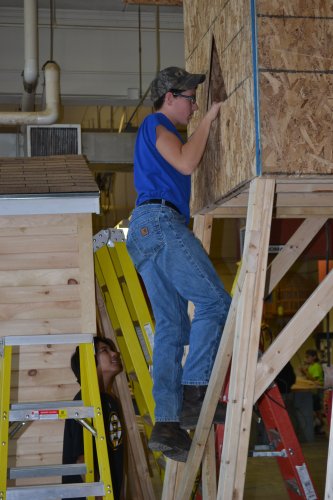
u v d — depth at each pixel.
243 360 3.76
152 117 4.28
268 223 3.72
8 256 4.93
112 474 5.29
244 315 3.74
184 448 4.21
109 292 6.82
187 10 5.34
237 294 3.84
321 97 3.69
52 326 4.90
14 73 10.84
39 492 4.46
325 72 3.70
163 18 11.27
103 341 5.66
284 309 14.61
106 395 5.42
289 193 4.86
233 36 4.03
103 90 11.16
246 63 3.76
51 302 4.92
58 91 8.21
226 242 15.84
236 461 3.76
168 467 4.84
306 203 4.92
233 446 3.76
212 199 4.56
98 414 4.58
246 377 3.76
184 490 4.31
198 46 4.96
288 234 8.77
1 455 4.46
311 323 3.92
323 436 13.12
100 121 15.48
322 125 3.68
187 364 4.16
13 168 5.60
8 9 10.77
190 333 4.20
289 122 3.65
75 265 4.96
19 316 4.89
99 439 4.56
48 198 4.91
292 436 4.95
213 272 4.09
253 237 3.72
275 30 3.67
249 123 3.72
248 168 3.75
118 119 15.38
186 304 4.42
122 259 6.83
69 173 5.45
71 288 4.95
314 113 3.68
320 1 3.72
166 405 4.20
